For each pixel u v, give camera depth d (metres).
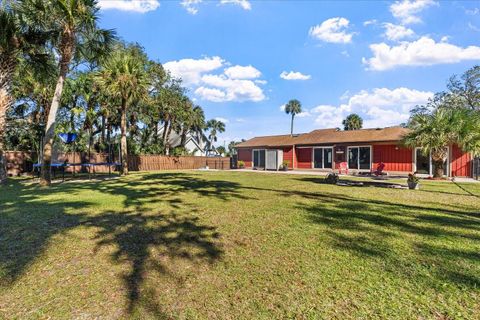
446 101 21.34
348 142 20.66
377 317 2.23
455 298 2.51
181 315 2.26
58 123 20.44
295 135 27.42
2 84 10.18
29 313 2.26
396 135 18.70
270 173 20.14
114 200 7.44
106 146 24.30
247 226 4.86
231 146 43.25
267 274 2.99
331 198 7.91
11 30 9.59
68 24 10.25
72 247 3.77
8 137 19.67
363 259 3.38
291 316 2.25
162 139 31.67
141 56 24.56
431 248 3.75
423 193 9.02
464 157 16.27
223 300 2.48
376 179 14.70
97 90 21.56
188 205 6.77
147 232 4.48
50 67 11.51
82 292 2.60
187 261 3.33
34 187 10.45
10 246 3.78
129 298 2.51
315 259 3.39
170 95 28.22
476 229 4.65
